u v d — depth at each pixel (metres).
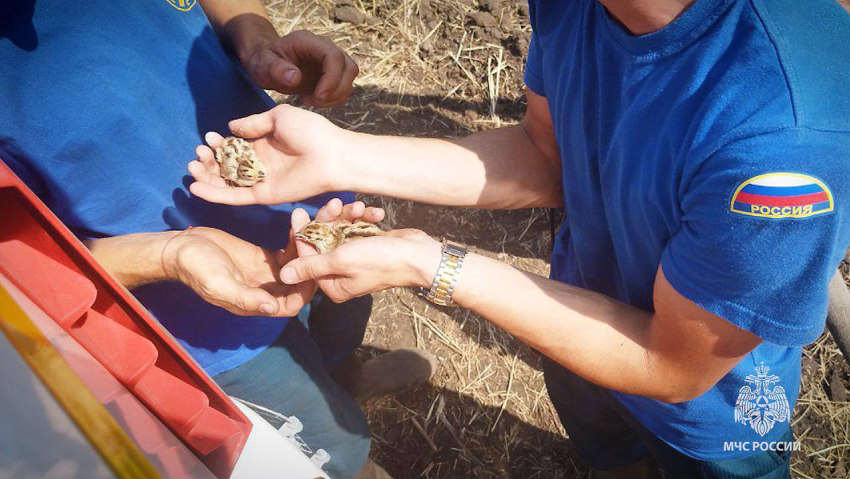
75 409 0.29
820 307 0.49
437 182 0.71
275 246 0.81
